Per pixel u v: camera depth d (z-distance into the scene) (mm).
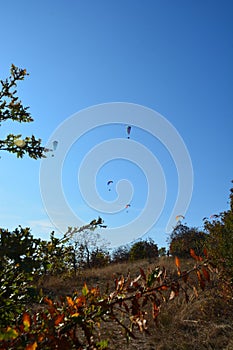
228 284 9586
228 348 7387
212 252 10031
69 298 2133
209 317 9070
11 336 1646
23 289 2406
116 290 2256
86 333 2082
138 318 2189
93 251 21734
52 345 1912
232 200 10719
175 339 7934
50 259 2498
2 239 2074
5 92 3055
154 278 2232
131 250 31047
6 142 3076
